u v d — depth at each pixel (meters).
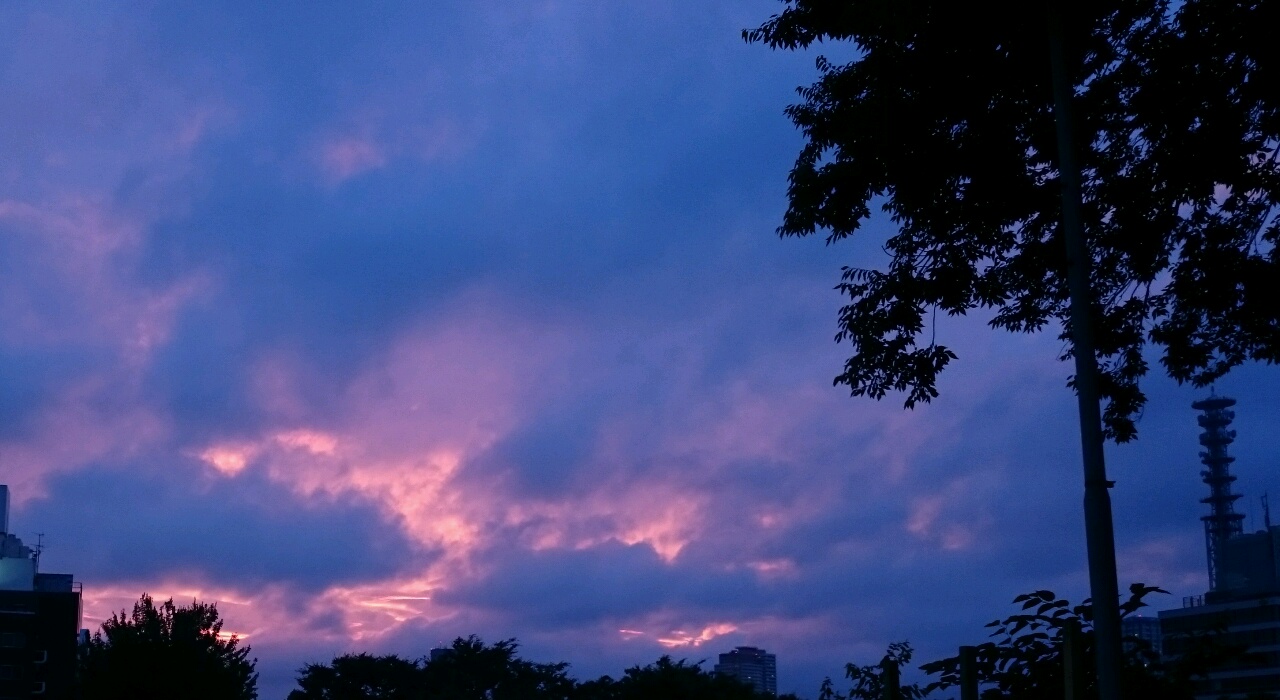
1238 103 15.48
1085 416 9.47
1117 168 16.39
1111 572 9.01
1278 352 16.25
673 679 23.00
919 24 14.63
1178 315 16.83
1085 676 9.28
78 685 75.81
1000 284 16.67
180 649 72.00
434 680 64.56
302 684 71.12
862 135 15.47
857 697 11.11
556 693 61.25
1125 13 15.54
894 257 16.75
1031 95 15.70
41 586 114.81
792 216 16.03
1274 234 16.16
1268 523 98.06
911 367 16.59
